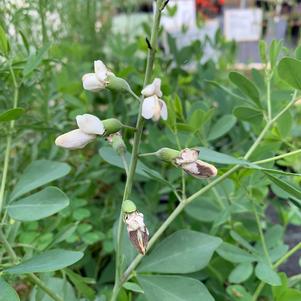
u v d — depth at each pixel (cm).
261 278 16
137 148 13
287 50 19
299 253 24
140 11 50
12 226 17
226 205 21
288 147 24
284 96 22
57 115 27
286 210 23
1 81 20
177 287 14
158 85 12
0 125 19
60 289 17
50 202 15
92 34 38
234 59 36
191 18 44
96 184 27
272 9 34
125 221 13
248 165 14
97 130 12
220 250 18
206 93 31
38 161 17
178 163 13
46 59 21
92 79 13
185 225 22
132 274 15
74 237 21
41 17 24
